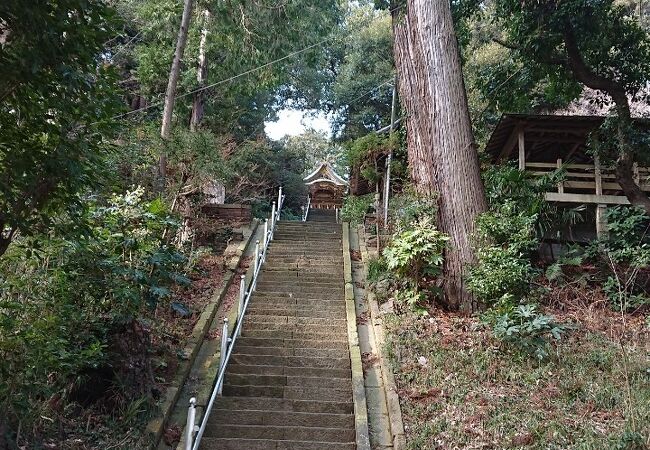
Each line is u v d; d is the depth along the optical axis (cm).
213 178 972
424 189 853
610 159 1067
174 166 941
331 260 1039
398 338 677
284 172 2283
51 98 334
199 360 638
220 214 1162
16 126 339
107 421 470
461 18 1218
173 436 486
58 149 332
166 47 1284
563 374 590
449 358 625
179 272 813
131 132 869
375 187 1273
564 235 1115
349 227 1256
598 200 1092
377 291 834
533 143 1193
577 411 523
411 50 904
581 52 1058
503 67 1187
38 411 412
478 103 1501
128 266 562
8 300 426
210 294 830
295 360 662
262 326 750
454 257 796
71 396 480
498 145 1234
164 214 702
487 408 528
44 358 402
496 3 1130
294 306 826
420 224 793
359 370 627
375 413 550
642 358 612
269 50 1302
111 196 630
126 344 518
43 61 313
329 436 520
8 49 310
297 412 551
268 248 1095
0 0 290
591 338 680
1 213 325
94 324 497
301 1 1288
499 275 726
